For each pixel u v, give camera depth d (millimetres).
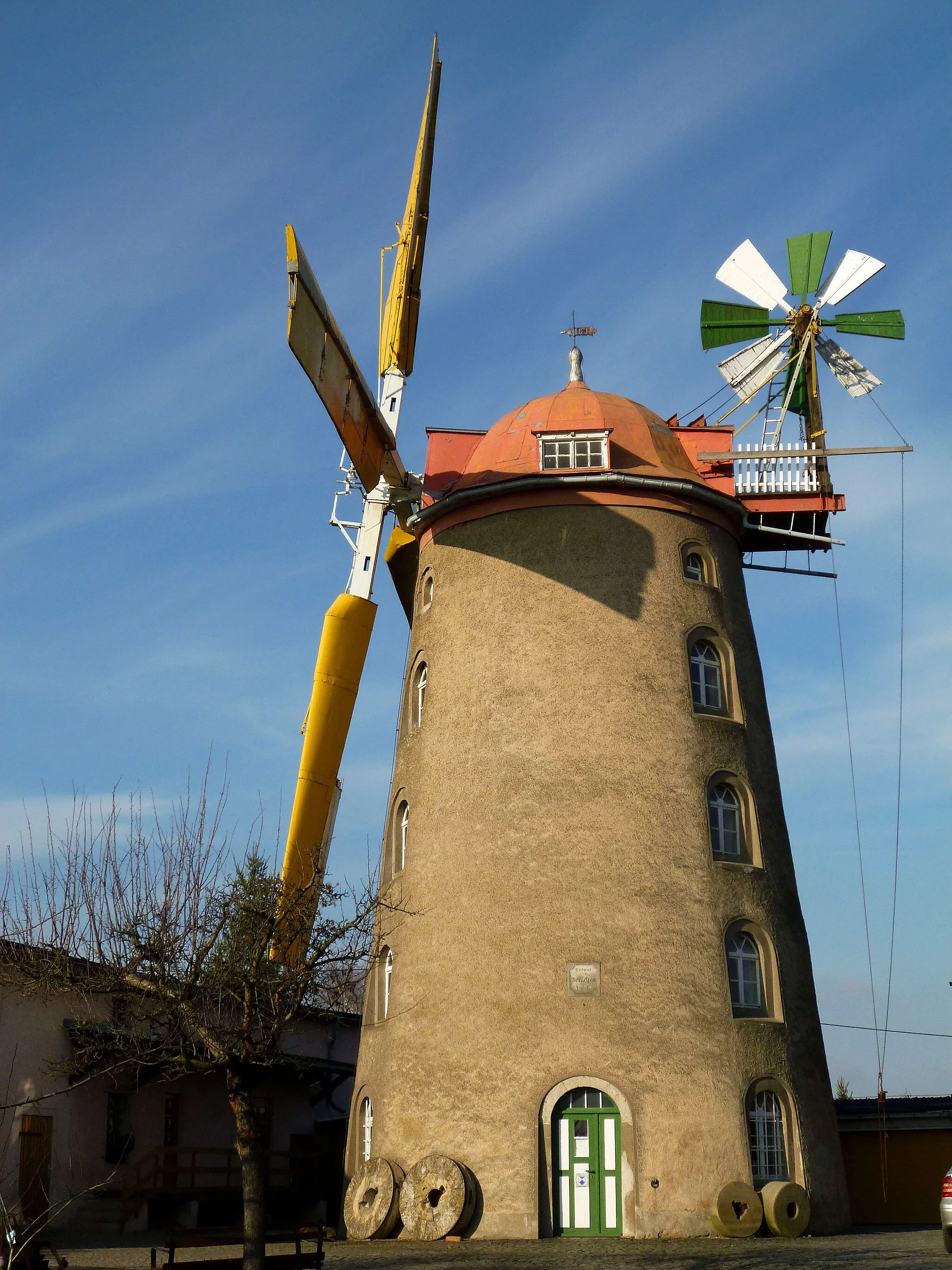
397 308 35875
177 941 21281
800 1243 24281
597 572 29969
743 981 27844
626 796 28141
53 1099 28234
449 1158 25938
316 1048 38719
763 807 29734
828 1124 27797
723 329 36094
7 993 27172
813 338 35375
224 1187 31516
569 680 29156
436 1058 27062
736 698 30359
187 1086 33281
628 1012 26359
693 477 31875
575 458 31156
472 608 30672
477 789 28906
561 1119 25984
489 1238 25250
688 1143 25469
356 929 21891
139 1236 28000
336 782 34094
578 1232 25297
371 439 30766
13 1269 19172
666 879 27547
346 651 34125
